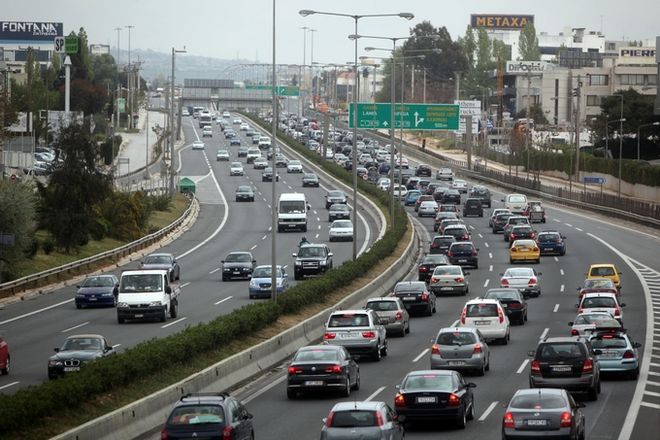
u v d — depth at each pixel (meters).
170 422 56.44
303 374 82.25
